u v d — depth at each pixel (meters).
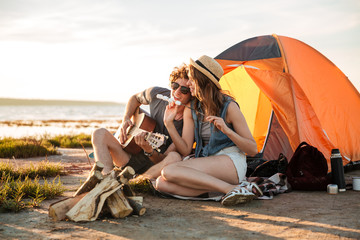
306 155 3.99
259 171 4.36
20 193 3.38
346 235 2.33
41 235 2.32
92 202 2.67
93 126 29.38
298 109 4.87
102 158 3.36
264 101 6.28
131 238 2.27
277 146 5.69
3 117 54.41
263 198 3.44
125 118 3.97
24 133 18.89
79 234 2.34
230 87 6.42
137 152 3.66
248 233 2.38
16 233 2.36
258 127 6.34
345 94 5.75
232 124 3.34
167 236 2.32
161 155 3.70
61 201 2.72
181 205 3.17
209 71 3.30
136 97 4.14
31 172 4.74
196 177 3.14
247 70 5.26
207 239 2.26
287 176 3.96
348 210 3.00
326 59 6.02
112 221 2.65
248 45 5.75
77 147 10.90
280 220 2.69
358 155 5.44
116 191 2.80
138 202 2.87
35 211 2.92
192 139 3.55
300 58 5.54
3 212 2.88
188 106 3.54
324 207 3.11
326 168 3.98
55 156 7.72
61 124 32.97
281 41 5.59
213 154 3.40
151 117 3.98
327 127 5.18
